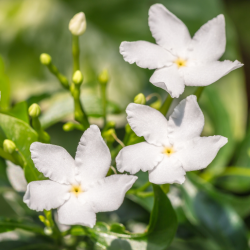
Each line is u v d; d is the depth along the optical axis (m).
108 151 0.39
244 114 0.52
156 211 0.40
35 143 0.39
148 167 0.39
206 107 0.50
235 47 0.52
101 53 0.53
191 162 0.40
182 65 0.41
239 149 0.49
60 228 0.44
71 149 0.49
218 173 0.47
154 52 0.41
